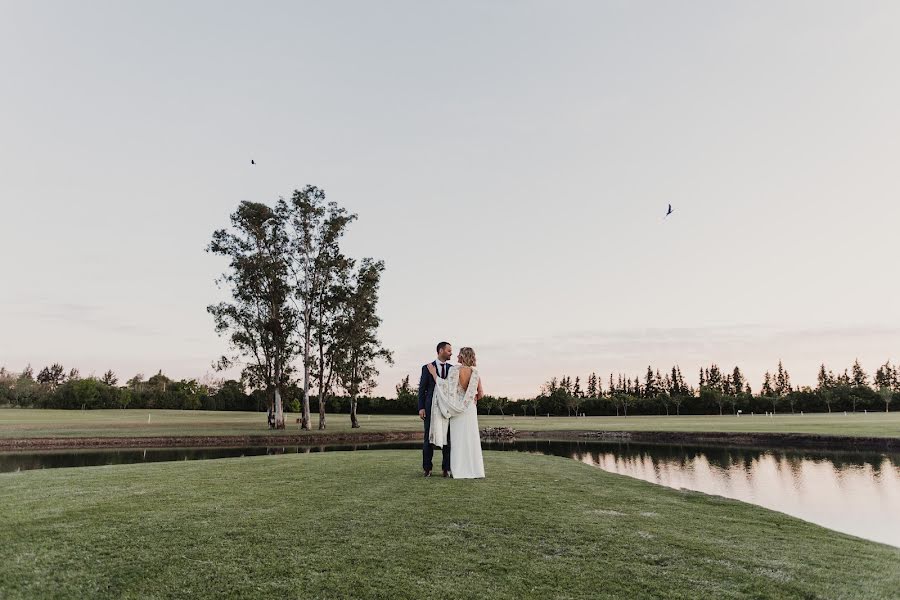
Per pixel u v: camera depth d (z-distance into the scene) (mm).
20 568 3600
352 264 42438
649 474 16750
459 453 7945
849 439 24359
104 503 5762
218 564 3729
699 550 4273
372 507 5605
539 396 90875
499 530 4727
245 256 39219
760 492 13133
